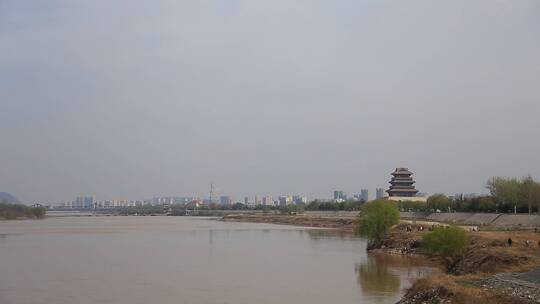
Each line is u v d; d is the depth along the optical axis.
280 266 117.62
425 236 103.62
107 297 81.75
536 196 174.88
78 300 79.44
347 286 90.62
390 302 77.00
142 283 94.69
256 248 162.50
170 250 156.62
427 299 65.88
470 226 160.38
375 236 152.50
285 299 79.88
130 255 141.88
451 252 98.94
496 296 59.28
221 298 80.94
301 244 175.50
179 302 78.00
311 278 99.75
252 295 83.19
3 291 86.69
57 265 119.56
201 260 130.12
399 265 116.31
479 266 89.50
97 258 134.12
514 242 102.56
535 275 68.94
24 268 114.38
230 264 122.12
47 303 77.31
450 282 68.31
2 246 167.62
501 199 195.88
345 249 156.25
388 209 151.12
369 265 117.06
